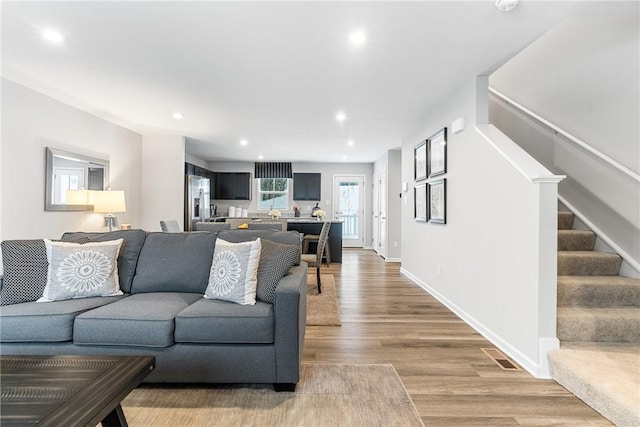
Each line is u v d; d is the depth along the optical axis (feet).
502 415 5.74
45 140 11.93
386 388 6.59
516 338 7.91
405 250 18.11
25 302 7.06
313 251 22.16
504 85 14.40
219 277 7.29
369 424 5.48
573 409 5.92
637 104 8.54
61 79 10.52
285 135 18.47
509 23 7.25
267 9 6.78
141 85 11.05
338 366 7.52
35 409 3.50
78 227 13.51
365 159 27.53
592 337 7.56
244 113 14.23
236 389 6.47
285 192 29.76
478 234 9.86
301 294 7.04
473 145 10.24
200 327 6.25
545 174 7.25
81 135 13.75
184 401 6.05
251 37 7.92
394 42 8.12
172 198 18.40
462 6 6.63
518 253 7.88
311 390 6.49
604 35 9.50
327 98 12.28
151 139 18.42
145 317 6.27
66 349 6.28
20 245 7.52
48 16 7.06
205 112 14.08
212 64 9.43
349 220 29.96
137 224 17.97
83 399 3.70
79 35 7.85
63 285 7.23
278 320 6.29
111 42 8.19
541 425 5.47
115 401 3.89
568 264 9.22
